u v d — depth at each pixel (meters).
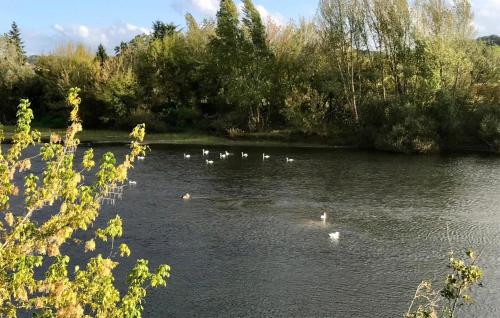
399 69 82.69
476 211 41.25
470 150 76.38
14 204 37.91
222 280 26.92
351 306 24.22
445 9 77.94
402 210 41.34
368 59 86.88
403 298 25.09
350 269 28.73
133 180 51.69
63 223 11.53
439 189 49.03
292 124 86.81
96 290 12.00
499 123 73.81
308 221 37.91
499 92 80.38
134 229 35.12
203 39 104.69
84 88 98.56
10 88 108.31
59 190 11.91
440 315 22.91
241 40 88.25
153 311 23.39
